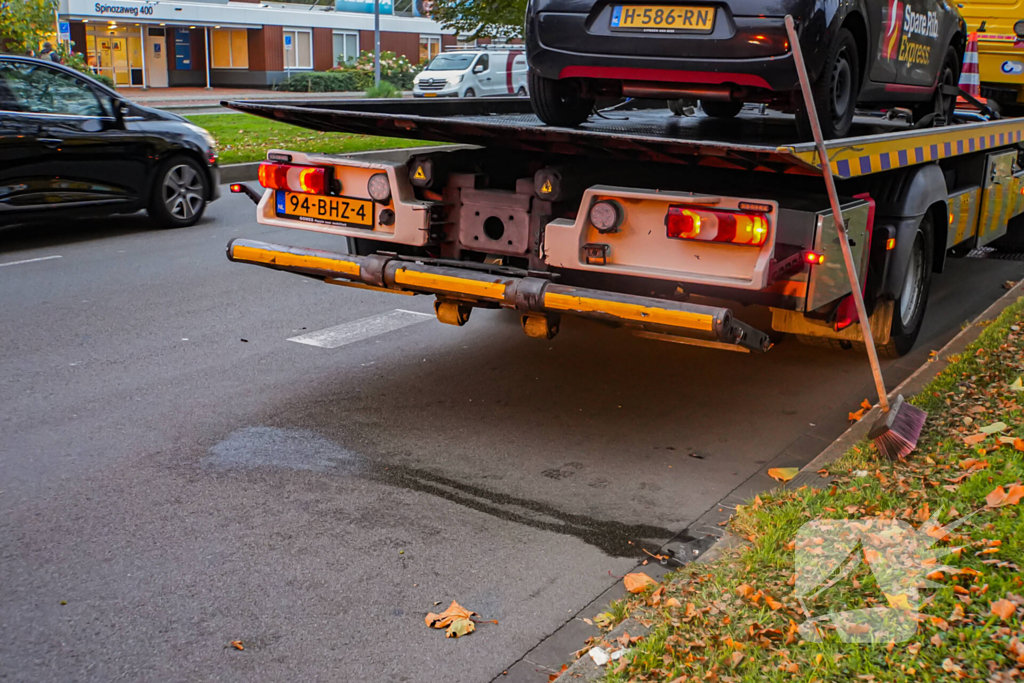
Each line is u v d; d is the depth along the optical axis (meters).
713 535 4.39
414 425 5.59
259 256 5.56
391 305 8.17
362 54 47.50
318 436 5.41
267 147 16.66
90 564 4.04
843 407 5.97
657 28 5.36
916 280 6.68
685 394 6.16
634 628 3.52
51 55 19.17
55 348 6.83
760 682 3.13
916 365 6.72
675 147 4.40
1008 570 3.64
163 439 5.31
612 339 7.25
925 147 6.07
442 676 3.38
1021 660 3.16
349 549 4.20
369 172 5.30
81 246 10.35
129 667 3.40
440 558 4.15
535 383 6.30
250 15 43.81
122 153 10.77
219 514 4.48
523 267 5.58
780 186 5.14
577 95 6.30
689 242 4.57
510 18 17.14
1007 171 8.36
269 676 3.36
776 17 5.07
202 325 7.49
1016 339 6.36
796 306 4.76
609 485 4.88
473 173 5.29
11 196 9.92
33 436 5.30
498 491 4.79
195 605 3.77
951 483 4.43
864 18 5.70
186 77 45.22
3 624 3.62
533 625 3.69
